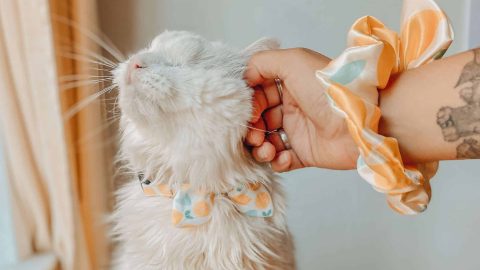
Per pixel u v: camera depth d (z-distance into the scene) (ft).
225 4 4.31
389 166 1.71
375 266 4.66
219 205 2.42
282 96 2.39
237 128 2.26
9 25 3.45
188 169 2.37
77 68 3.66
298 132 2.36
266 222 2.52
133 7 4.35
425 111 1.85
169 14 4.37
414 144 1.89
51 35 3.44
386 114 1.91
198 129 2.24
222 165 2.33
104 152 3.96
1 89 3.58
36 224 4.04
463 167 4.30
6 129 3.69
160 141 2.36
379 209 4.52
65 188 3.79
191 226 2.38
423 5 2.00
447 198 4.40
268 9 4.27
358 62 1.80
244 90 2.25
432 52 1.96
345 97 1.73
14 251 4.00
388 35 2.02
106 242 4.05
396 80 1.94
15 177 3.86
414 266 4.62
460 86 1.81
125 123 2.62
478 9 3.95
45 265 3.91
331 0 4.19
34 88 3.58
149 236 2.51
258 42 2.51
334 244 4.64
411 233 4.55
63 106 3.70
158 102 2.19
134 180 2.84
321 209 4.56
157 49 2.40
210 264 2.43
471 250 4.47
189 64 2.31
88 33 3.67
